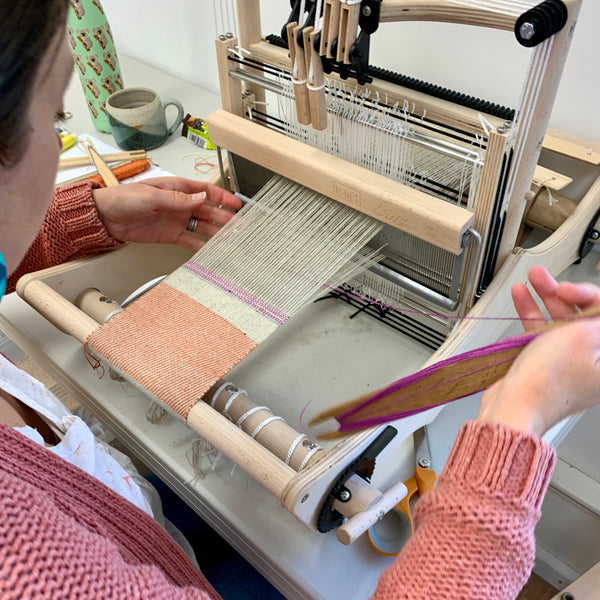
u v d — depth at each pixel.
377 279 0.76
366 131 0.64
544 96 0.51
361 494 0.53
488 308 0.64
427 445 0.68
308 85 0.61
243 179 0.88
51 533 0.28
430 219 0.58
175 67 1.35
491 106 0.56
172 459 0.67
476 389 0.44
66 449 0.51
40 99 0.27
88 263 0.77
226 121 0.73
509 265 0.65
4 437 0.38
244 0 0.66
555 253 0.73
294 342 0.80
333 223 0.71
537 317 0.49
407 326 0.80
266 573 0.63
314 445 0.55
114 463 0.58
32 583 0.26
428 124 0.63
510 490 0.34
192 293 0.69
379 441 0.56
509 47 0.79
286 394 0.73
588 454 1.13
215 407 0.61
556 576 1.27
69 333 0.68
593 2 0.70
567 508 1.15
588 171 0.79
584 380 0.37
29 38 0.23
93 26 1.07
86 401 0.79
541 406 0.36
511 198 0.59
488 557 0.34
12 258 0.33
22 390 0.56
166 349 0.63
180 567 0.44
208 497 0.63
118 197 0.73
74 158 1.07
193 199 0.75
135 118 1.09
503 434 0.35
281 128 0.75
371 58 0.96
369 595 0.55
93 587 0.28
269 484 0.50
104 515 0.41
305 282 0.67
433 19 0.52
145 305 0.68
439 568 0.34
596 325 0.38
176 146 1.16
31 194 0.30
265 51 0.69
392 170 0.66
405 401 0.45
